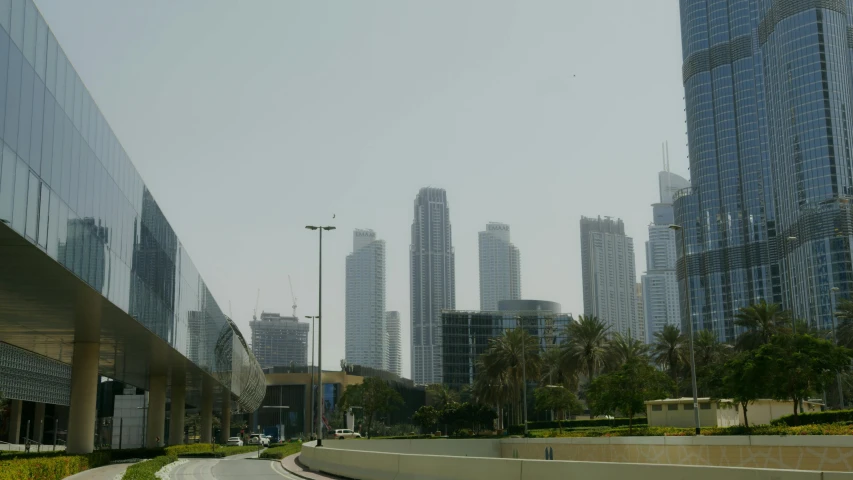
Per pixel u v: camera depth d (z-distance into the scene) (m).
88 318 39.38
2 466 23.20
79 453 44.03
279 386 171.62
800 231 194.75
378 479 27.98
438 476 23.91
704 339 99.56
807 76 198.62
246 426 169.88
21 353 91.00
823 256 186.25
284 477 32.69
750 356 53.78
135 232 39.81
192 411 166.75
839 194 188.62
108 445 123.38
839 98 196.75
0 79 21.52
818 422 54.16
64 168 27.89
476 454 63.06
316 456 37.31
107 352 53.78
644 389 70.19
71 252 28.86
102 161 33.41
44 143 25.59
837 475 13.56
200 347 62.34
